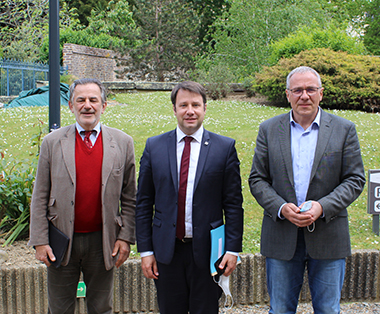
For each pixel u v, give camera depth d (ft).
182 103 8.04
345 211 8.66
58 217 8.45
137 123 28.89
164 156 8.34
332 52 37.42
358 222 14.82
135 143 23.52
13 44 71.41
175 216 8.14
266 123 9.16
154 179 8.41
